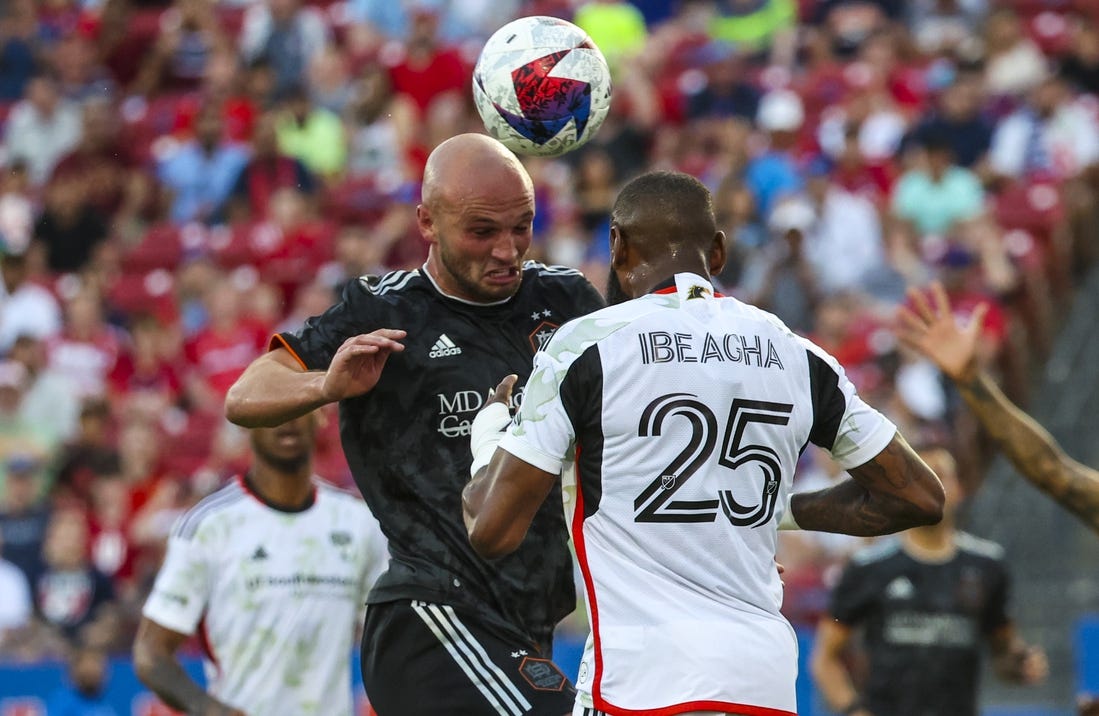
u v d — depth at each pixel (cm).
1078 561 4222
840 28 6019
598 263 4712
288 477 2305
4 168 6262
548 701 1594
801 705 3516
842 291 4566
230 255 5459
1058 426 4597
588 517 1345
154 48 6912
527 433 1338
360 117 5938
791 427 1359
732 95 5634
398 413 1650
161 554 4041
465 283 1619
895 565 2689
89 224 5816
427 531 1652
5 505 4334
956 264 4606
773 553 1373
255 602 2277
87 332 5206
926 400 4159
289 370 1571
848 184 5066
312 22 6300
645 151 5409
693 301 1359
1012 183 5038
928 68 5716
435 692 1620
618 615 1323
